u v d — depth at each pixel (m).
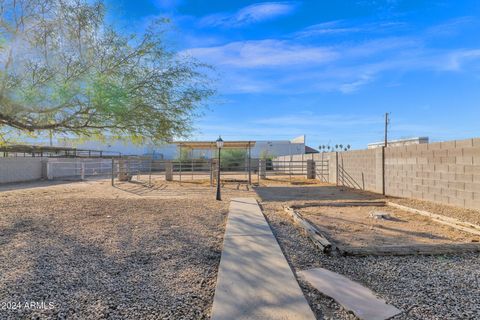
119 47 5.57
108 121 5.63
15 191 12.63
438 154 8.64
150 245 4.63
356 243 4.90
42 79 5.15
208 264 3.86
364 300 2.88
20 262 3.79
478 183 7.26
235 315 2.51
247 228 5.72
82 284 3.18
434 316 2.60
